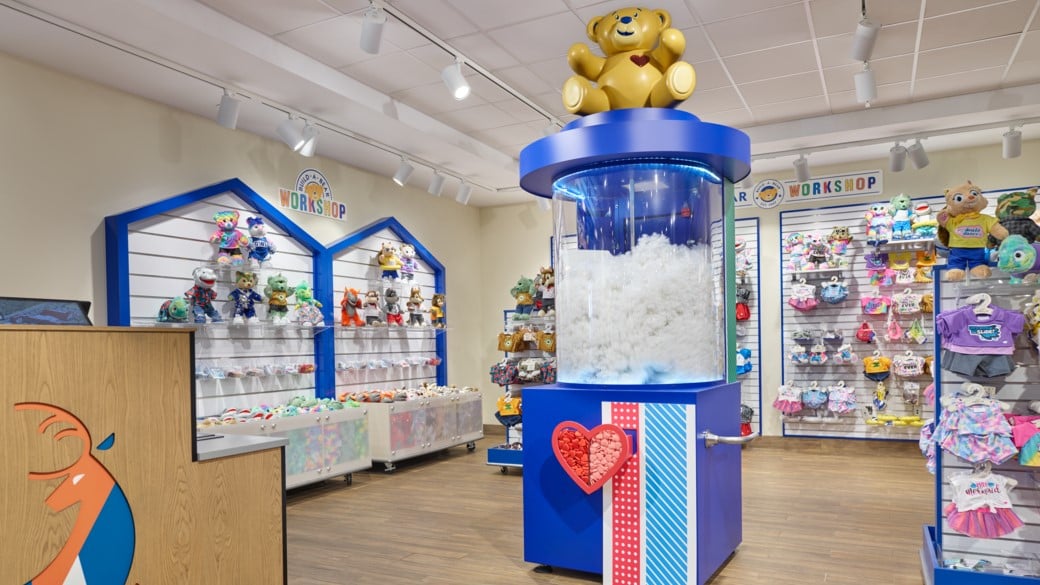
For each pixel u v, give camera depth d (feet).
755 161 24.36
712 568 11.29
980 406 10.07
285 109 18.07
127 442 7.70
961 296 10.78
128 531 7.66
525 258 31.01
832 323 24.85
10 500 6.61
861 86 15.89
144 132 17.06
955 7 14.39
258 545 9.31
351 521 15.76
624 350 11.19
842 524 14.74
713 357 11.74
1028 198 10.82
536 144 11.59
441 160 23.75
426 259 27.68
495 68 17.44
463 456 24.63
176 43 14.12
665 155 10.82
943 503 10.85
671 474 10.75
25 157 14.55
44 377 6.93
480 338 31.40
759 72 17.79
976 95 19.43
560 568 12.33
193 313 17.33
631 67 11.48
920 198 23.82
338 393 22.85
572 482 11.60
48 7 12.45
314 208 22.39
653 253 11.12
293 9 13.94
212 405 18.61
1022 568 10.12
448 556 13.12
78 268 15.48
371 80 17.93
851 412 24.48
